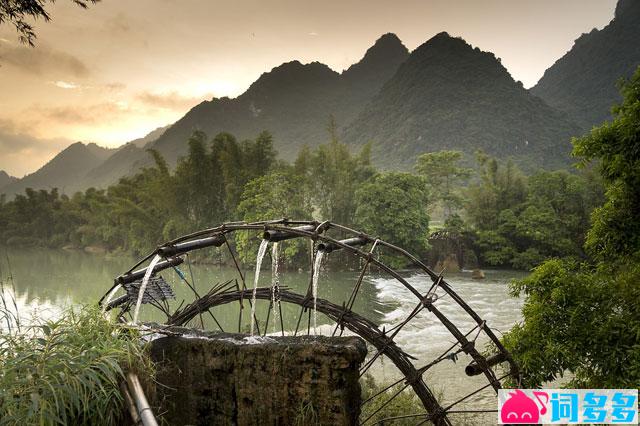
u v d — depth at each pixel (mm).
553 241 43531
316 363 4820
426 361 16859
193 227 61562
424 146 197750
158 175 72125
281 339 5203
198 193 60875
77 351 3570
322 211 54281
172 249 7719
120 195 83250
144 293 7707
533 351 7418
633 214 7547
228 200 55844
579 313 7316
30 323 3977
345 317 7438
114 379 3514
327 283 37156
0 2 5527
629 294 7152
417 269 45281
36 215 104188
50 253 83375
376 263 7281
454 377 15148
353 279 39344
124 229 71125
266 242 7734
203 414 5125
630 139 7207
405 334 20594
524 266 44094
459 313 24859
